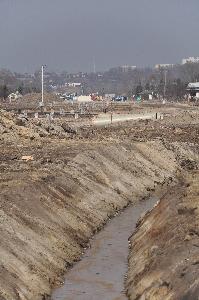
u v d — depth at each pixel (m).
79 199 110.62
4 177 108.69
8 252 74.19
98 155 144.88
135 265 82.12
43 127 193.38
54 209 97.69
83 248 93.81
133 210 122.69
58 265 81.88
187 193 96.94
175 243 77.06
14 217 85.06
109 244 96.62
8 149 152.12
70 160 132.25
